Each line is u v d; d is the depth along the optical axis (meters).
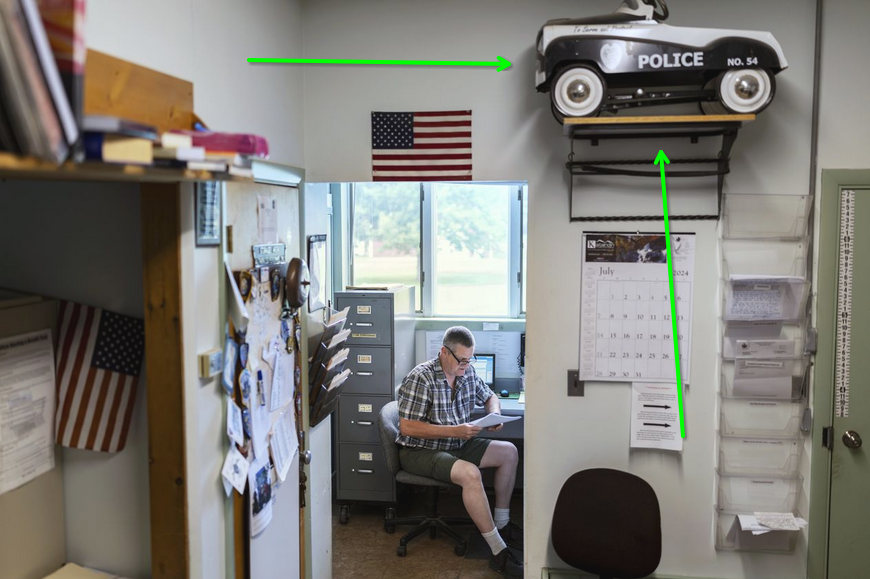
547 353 3.39
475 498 3.99
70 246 2.19
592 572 3.15
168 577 2.12
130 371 2.18
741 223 3.24
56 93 1.11
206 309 2.18
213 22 2.39
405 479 4.30
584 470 3.26
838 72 3.15
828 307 3.21
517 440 5.12
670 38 2.82
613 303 3.33
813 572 3.30
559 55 2.84
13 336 1.97
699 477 3.35
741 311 3.23
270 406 2.69
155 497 2.11
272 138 2.99
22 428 2.01
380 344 4.64
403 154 3.38
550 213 3.34
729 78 2.82
